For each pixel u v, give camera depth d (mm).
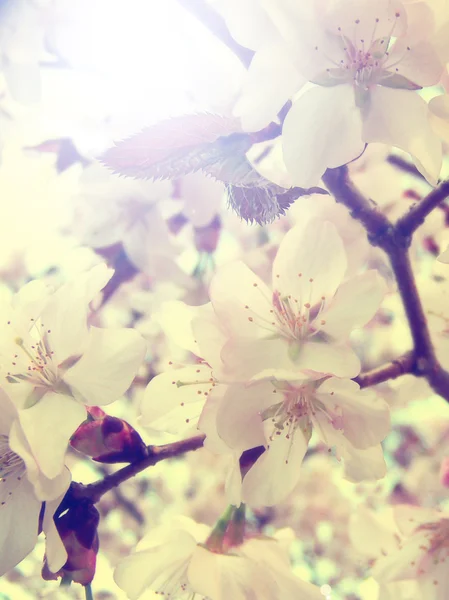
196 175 213
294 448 156
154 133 166
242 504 164
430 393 188
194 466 342
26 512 159
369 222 176
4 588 284
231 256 245
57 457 155
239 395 153
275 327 156
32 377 161
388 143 154
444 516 192
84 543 164
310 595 156
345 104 153
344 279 168
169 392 167
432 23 147
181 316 166
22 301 165
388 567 189
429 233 214
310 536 327
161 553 162
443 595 185
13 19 209
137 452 165
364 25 148
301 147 154
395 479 302
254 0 150
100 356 161
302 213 215
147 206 227
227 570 157
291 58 150
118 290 257
